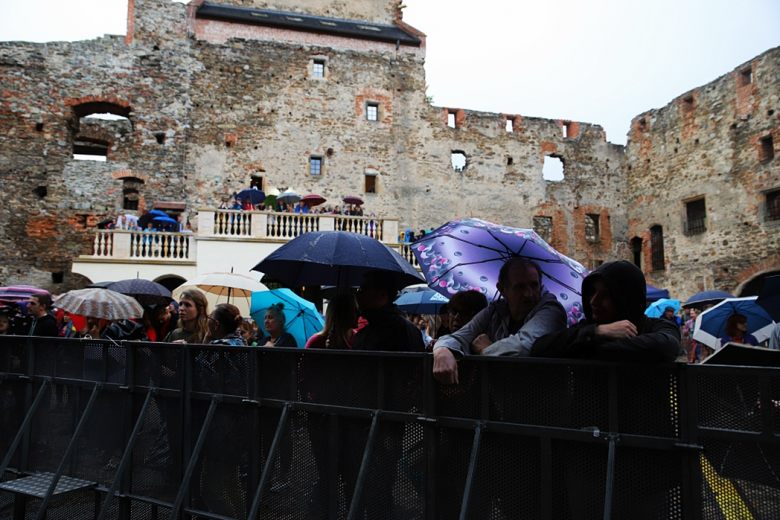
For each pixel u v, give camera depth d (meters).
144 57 22.41
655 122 26.02
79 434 4.84
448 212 25.36
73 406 4.96
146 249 17.91
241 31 23.78
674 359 2.79
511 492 3.07
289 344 6.08
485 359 3.20
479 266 5.30
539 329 3.32
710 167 22.80
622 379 2.84
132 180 22.03
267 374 4.00
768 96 20.41
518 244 5.11
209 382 4.26
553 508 2.94
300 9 26.56
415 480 3.35
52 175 20.97
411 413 3.40
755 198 20.77
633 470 2.78
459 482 3.23
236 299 11.13
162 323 8.39
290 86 24.09
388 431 3.47
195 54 23.03
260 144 23.39
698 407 2.67
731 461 2.58
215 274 9.42
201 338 6.20
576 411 2.94
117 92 21.94
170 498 4.27
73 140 21.98
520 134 26.98
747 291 21.20
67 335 10.28
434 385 3.34
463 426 3.22
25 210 20.58
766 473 2.49
